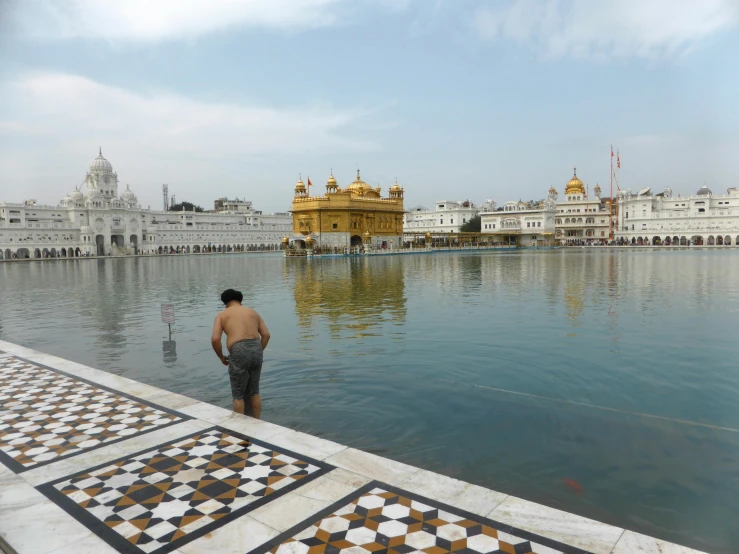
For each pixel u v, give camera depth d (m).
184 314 15.11
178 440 5.36
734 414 6.17
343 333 11.35
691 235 93.69
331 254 62.03
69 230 79.56
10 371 8.30
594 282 23.25
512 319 13.05
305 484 4.34
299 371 8.19
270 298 18.47
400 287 22.00
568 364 8.48
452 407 6.52
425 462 5.04
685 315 13.51
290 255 63.97
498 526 3.66
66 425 5.89
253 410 6.43
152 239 91.12
